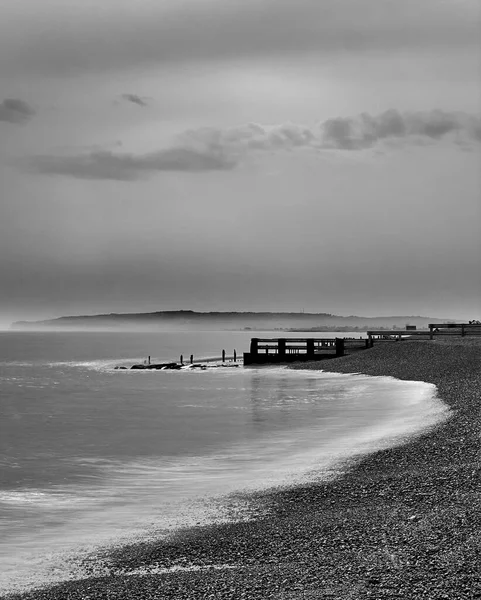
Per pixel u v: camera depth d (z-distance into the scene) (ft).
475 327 253.24
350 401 133.08
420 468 65.98
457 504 51.62
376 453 75.77
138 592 37.17
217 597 35.37
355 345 245.65
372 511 51.88
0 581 40.68
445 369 162.09
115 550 46.47
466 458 68.44
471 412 99.71
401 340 238.89
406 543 42.24
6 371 308.19
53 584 39.83
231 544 45.83
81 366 346.74
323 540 44.78
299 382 183.42
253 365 255.70
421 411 108.17
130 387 204.13
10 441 100.73
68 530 52.31
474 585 34.50
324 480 64.28
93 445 96.12
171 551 45.34
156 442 96.17
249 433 99.81
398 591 34.24
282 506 55.98
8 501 61.98
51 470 77.25
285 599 34.35
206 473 72.33
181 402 151.33
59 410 147.13
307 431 98.02
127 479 71.36
